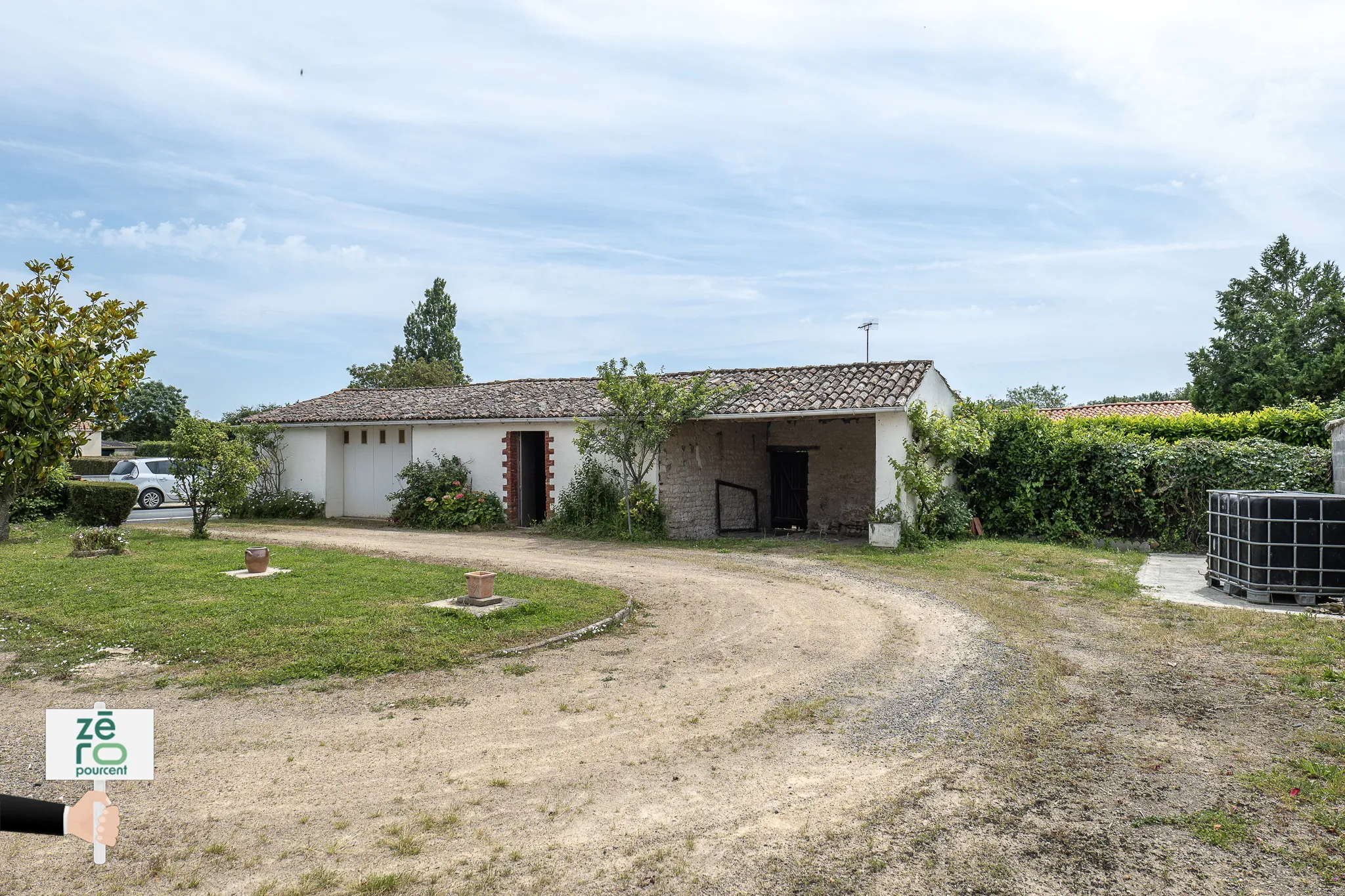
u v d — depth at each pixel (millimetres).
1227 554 10680
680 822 4223
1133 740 5383
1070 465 16609
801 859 3854
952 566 12781
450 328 48094
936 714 5910
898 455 15172
